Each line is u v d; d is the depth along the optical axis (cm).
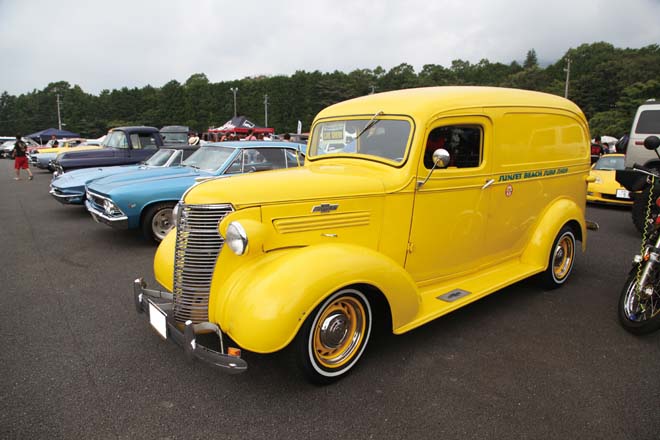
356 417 265
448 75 7812
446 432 252
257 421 261
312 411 271
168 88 8625
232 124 2773
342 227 321
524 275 426
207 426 257
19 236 732
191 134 1759
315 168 374
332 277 275
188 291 293
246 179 307
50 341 360
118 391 291
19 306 433
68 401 279
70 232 763
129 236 730
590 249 649
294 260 278
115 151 1134
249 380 303
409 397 285
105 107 8719
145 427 256
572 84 6725
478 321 402
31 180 1664
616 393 290
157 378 306
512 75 7725
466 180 373
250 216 287
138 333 374
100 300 449
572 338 369
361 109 386
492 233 414
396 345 354
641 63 6594
